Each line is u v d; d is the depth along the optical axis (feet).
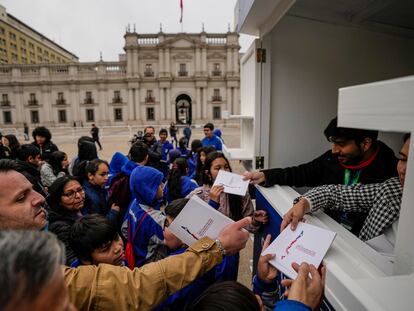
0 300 1.12
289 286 2.65
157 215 5.79
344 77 7.31
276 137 7.28
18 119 128.88
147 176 5.95
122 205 8.25
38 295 1.21
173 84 128.06
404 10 6.26
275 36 6.91
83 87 127.34
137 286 2.74
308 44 7.06
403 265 2.04
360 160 4.57
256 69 6.90
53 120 128.77
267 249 3.31
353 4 6.25
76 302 2.55
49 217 6.29
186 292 3.88
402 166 2.67
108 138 67.56
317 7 6.50
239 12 7.23
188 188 9.19
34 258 1.24
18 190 3.22
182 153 19.81
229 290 2.31
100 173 8.88
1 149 15.06
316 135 7.43
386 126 1.86
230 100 128.77
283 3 5.26
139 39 128.36
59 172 11.68
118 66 128.57
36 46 204.74
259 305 2.34
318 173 5.50
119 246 4.41
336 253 2.83
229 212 6.18
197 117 129.08
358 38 7.23
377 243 3.34
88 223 4.30
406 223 1.99
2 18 169.99
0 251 1.23
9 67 126.41
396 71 7.54
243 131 10.89
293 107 7.22
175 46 126.11
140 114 128.88
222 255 3.26
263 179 5.55
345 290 2.16
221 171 6.15
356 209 3.89
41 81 126.31
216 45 127.03
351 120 2.21
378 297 1.87
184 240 3.96
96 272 2.76
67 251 5.23
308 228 3.21
